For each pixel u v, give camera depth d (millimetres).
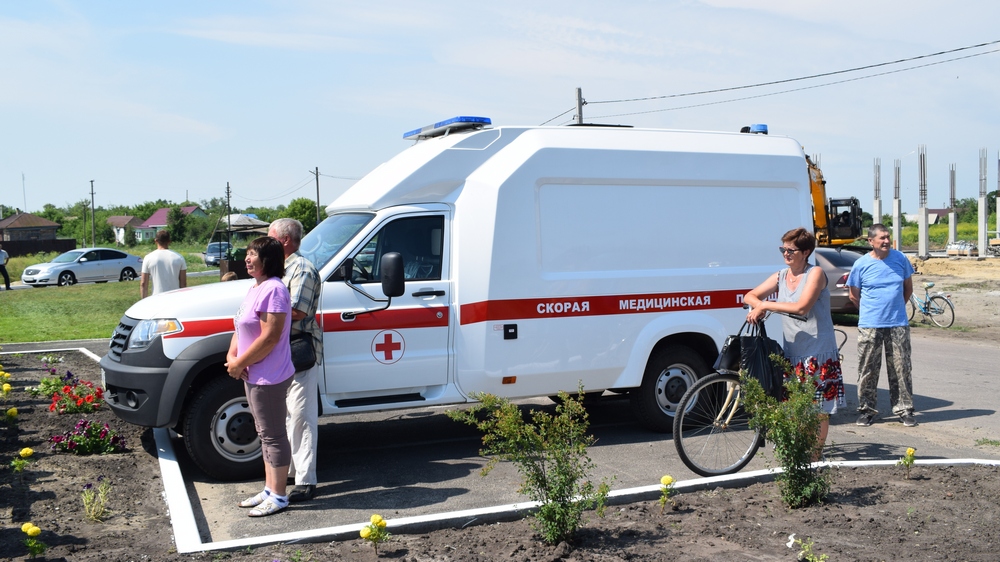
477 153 7059
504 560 4238
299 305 5629
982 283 26469
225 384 6070
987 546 4359
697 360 7738
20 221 99312
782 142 8172
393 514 5367
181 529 4762
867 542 4426
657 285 7508
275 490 5406
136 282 32531
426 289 6754
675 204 7621
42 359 11766
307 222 85875
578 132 7379
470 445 7336
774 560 4199
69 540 4656
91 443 6656
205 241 95438
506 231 6980
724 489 5516
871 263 8094
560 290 7145
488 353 6930
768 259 8039
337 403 6570
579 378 7262
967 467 5984
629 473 6328
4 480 5824
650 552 4320
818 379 5984
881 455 6883
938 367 11820
